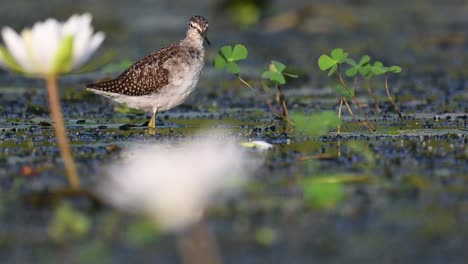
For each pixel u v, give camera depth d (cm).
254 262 826
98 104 1817
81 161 1207
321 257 834
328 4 3347
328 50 2522
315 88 1989
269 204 992
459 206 976
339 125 1447
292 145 1325
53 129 1501
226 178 1095
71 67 986
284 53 2488
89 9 3278
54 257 844
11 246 873
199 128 1512
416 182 1076
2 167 1176
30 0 3512
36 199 1007
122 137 1422
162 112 1714
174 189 1043
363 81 2075
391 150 1270
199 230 912
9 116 1656
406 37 2706
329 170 1143
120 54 2422
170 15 3150
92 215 959
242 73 2211
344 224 925
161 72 1552
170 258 839
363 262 821
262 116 1639
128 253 853
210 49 2589
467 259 821
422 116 1606
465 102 1752
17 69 974
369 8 3325
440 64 2261
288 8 3206
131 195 1017
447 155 1228
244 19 3059
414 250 848
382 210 968
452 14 3148
